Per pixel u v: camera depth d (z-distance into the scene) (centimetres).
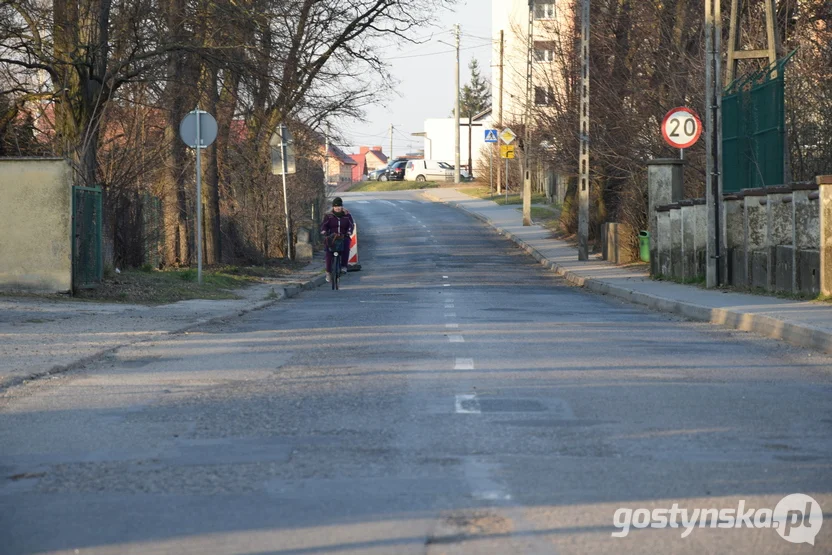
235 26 8100
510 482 2045
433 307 6550
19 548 1675
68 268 6300
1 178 6259
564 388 3186
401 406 2880
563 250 14225
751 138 7238
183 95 8862
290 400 2989
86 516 1842
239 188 11912
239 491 1995
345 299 7544
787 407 2873
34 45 7062
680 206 8575
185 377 3459
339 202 8831
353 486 2022
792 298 6172
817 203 5919
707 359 3903
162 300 6706
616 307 6744
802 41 9350
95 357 3919
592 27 12800
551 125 13962
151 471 2161
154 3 7594
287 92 9775
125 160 8106
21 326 4812
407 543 1666
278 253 12950
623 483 2038
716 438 2459
